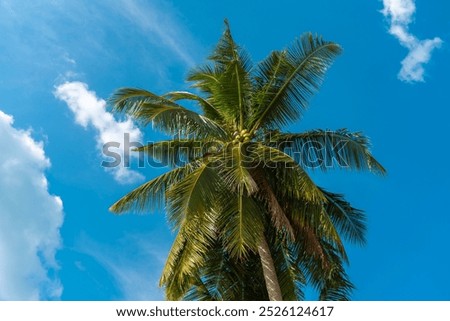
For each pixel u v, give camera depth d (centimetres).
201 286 1755
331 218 1905
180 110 1559
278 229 1611
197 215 1526
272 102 1838
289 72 1828
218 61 1875
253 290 1786
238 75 1794
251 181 1516
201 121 1595
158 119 1531
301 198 1719
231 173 1588
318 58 1814
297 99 1834
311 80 1827
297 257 1795
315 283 1800
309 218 1706
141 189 1770
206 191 1584
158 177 1775
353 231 1892
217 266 1784
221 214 1639
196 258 1577
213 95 1872
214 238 1647
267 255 1667
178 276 1617
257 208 1659
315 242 1722
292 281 1730
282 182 1731
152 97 1623
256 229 1596
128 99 1602
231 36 1897
